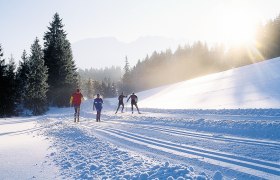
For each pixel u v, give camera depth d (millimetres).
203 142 9750
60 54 52375
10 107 44750
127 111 30906
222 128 11961
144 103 39094
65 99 51906
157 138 11094
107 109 39250
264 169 6316
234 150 8273
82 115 30922
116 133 13359
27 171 6895
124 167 6676
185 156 7910
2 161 8047
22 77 50281
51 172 6723
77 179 6051
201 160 7383
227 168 6551
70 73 52844
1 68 44781
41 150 9586
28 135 14383
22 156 8688
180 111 22141
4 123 24578
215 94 30297
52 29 55812
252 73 42062
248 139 9844
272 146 8500
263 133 10445
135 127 15062
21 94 48250
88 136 11945
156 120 17016
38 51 45938
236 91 28781
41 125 19688
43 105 45188
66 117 28938
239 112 16891
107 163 7184
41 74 45344
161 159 7727
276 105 17797
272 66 44344
